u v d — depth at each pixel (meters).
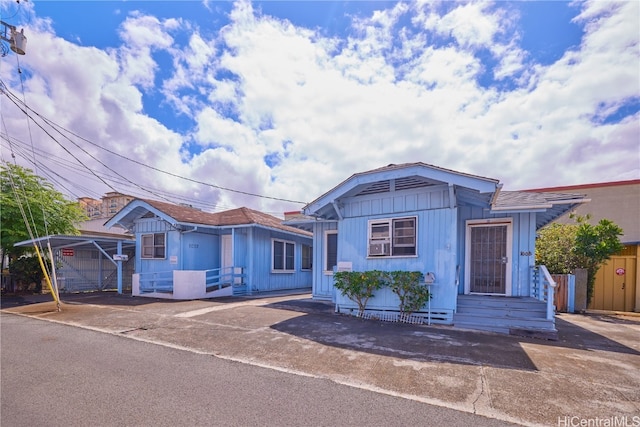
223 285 14.22
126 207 14.84
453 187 8.17
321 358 5.46
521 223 9.32
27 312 9.79
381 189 9.54
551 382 4.44
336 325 7.88
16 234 14.50
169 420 3.45
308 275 19.77
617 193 14.67
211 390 4.21
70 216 17.27
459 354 5.66
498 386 4.32
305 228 14.17
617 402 3.87
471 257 9.81
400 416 3.55
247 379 4.57
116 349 6.00
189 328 7.52
